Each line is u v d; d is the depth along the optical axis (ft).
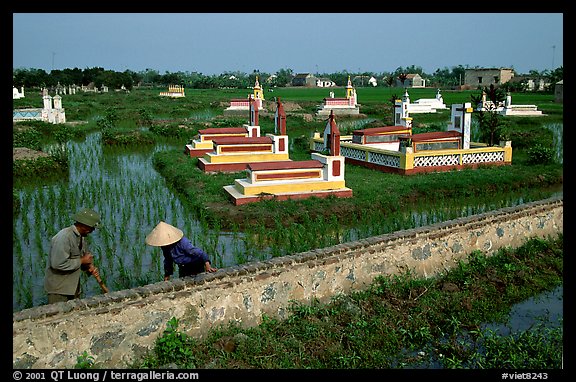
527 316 27.22
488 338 24.00
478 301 27.91
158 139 101.91
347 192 50.80
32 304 27.55
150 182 61.62
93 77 320.91
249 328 24.39
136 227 42.78
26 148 72.08
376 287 28.66
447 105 180.96
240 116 144.77
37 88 266.98
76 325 20.31
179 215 47.06
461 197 55.01
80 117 136.15
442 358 23.12
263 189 49.06
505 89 283.18
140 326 21.70
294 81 453.99
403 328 24.99
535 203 38.65
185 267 25.09
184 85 385.70
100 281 24.97
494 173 62.13
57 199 50.85
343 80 484.74
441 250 32.22
